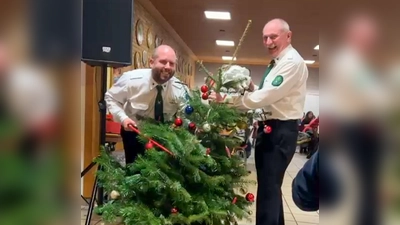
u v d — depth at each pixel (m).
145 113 2.19
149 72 2.22
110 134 3.07
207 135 1.84
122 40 2.16
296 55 2.02
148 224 1.54
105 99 2.24
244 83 1.88
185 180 1.74
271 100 1.92
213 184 1.72
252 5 5.28
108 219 1.62
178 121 1.76
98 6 2.12
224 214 1.68
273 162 2.02
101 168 1.89
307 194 1.00
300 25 6.09
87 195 3.08
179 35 7.84
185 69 9.74
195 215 1.63
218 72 1.89
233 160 1.91
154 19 6.24
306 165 1.03
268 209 2.04
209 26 6.83
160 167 1.67
